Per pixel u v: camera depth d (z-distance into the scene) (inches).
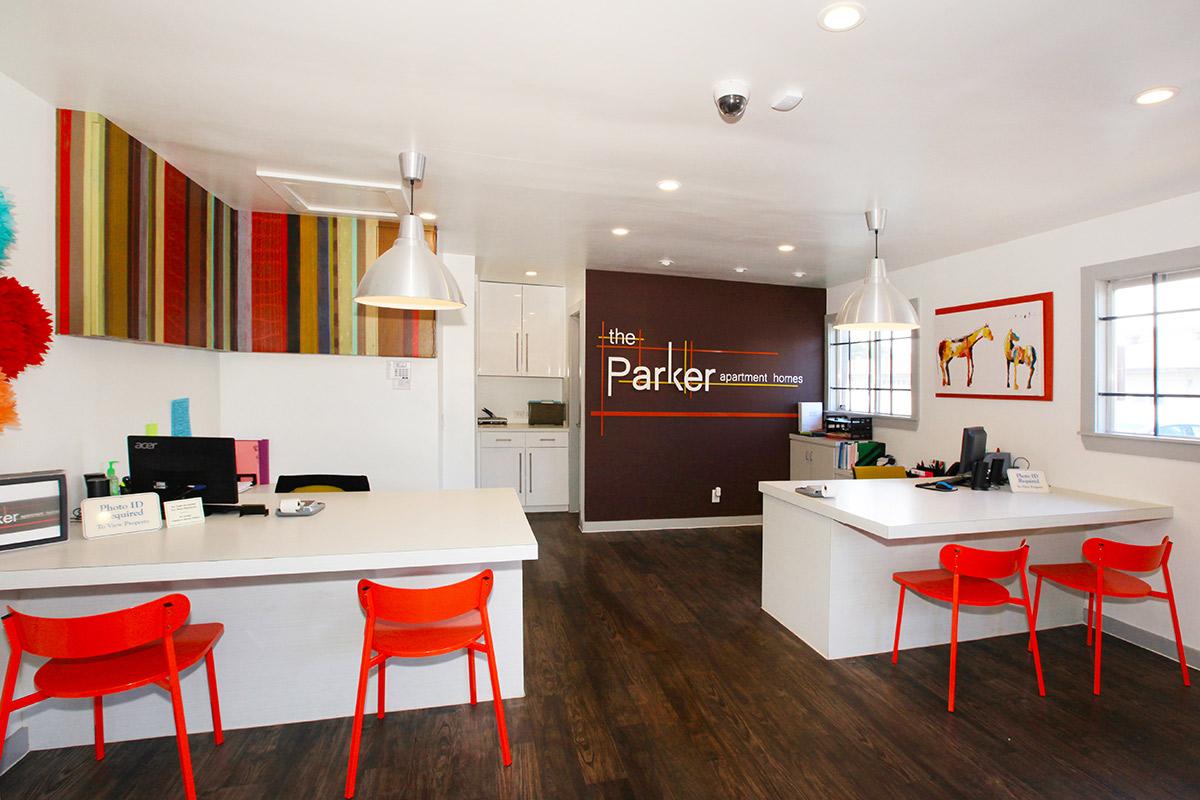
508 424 249.9
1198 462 113.1
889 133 89.4
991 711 96.8
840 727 91.9
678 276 214.2
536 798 75.5
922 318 182.4
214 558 72.0
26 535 74.9
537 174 107.8
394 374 150.4
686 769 81.4
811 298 229.5
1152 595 104.7
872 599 117.0
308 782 77.6
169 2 59.3
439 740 87.0
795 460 223.1
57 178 83.8
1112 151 95.2
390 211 131.9
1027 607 101.9
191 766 73.1
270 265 135.4
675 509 216.5
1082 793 77.2
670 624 130.4
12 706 65.0
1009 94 76.8
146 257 97.7
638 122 86.4
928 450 179.8
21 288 74.1
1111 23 61.1
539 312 241.6
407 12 60.6
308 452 146.1
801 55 68.0
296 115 85.3
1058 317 140.3
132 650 75.5
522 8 59.6
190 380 125.8
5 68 72.9
